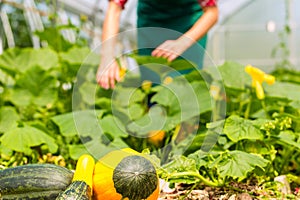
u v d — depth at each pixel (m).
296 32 8.75
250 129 2.04
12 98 3.25
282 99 2.65
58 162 2.36
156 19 3.01
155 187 1.59
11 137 2.20
